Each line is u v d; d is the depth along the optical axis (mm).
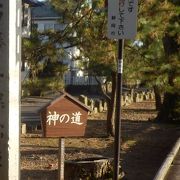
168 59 11930
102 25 10727
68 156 10922
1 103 4434
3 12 4359
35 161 10602
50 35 11242
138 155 12023
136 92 33219
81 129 6676
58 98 6531
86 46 11016
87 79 36000
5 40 4375
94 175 8336
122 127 17281
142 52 11633
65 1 11062
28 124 16297
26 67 11328
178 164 10219
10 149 4473
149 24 10734
